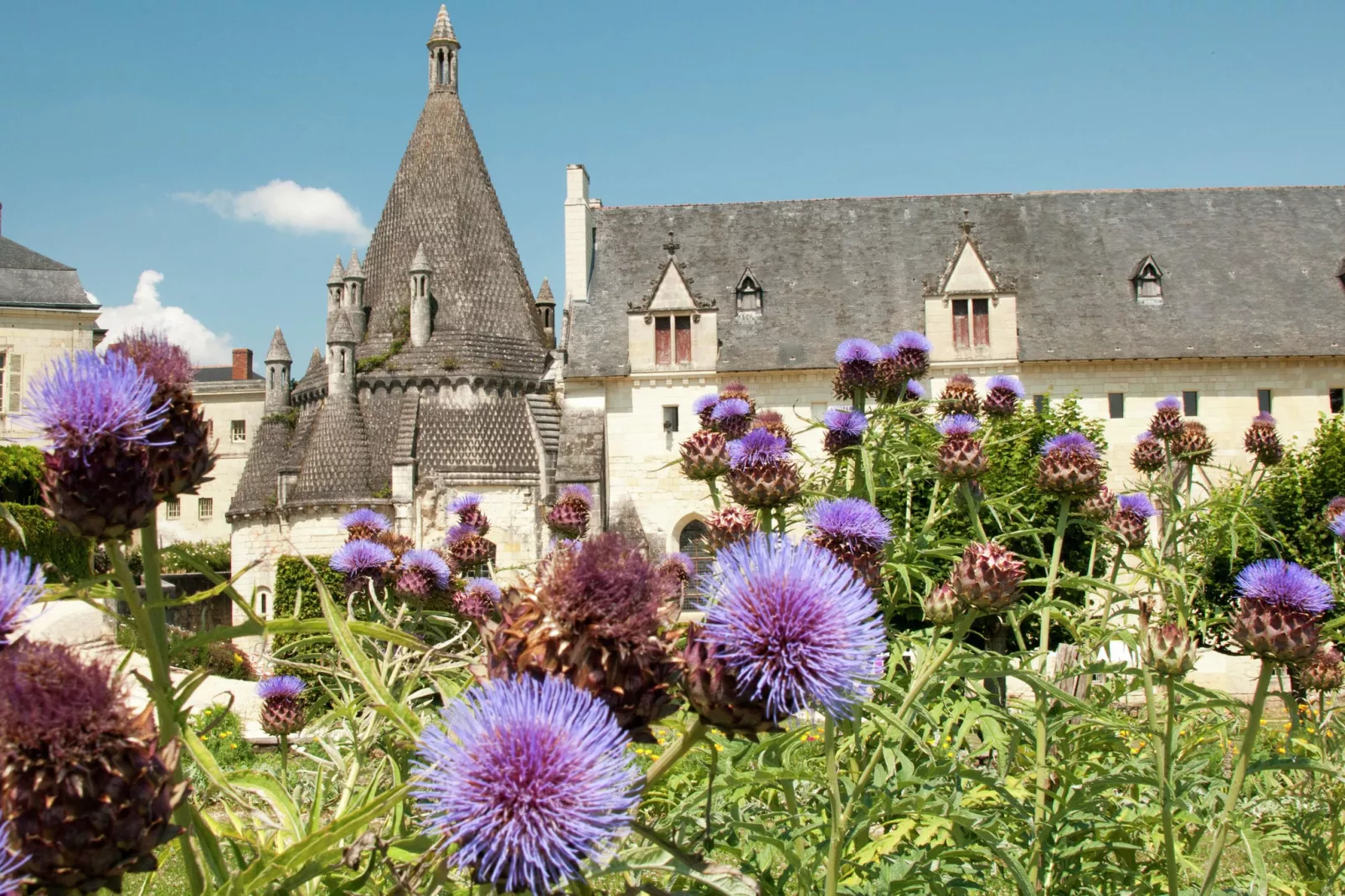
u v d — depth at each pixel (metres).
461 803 1.99
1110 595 6.01
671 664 2.42
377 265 44.38
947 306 40.78
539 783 1.97
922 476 6.68
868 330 41.69
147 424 2.57
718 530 5.50
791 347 41.34
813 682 2.32
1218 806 5.72
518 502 40.16
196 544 60.66
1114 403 40.38
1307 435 39.97
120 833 1.98
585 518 8.66
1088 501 6.56
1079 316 41.75
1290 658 4.30
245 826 3.57
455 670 3.80
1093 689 5.45
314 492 39.25
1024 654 4.51
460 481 39.59
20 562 2.31
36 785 1.91
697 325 41.16
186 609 26.86
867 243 44.66
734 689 2.38
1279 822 5.82
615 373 40.88
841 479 6.79
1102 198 45.78
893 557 5.19
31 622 2.26
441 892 2.78
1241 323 41.28
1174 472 10.63
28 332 46.78
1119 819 5.13
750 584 2.43
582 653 2.30
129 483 2.43
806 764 4.41
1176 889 4.44
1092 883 4.96
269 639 5.44
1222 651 7.93
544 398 42.16
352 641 2.54
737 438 7.69
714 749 2.55
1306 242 44.38
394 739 3.86
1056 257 43.78
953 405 8.96
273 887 2.50
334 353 40.69
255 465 42.94
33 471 23.14
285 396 44.47
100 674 2.07
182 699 2.50
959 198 45.94
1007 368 40.38
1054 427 28.14
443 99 46.88
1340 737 6.19
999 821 4.69
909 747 4.72
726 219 45.97
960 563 4.15
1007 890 4.77
